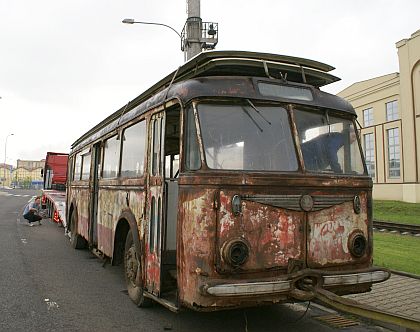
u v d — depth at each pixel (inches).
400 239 525.0
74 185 479.8
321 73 225.3
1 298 265.1
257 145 193.6
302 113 207.6
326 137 211.5
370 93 1507.1
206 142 184.5
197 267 174.7
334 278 188.7
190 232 179.0
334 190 200.7
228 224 176.9
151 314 238.7
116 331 211.2
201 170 180.4
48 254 428.5
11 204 1270.9
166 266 217.8
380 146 1453.0
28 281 310.3
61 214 629.0
